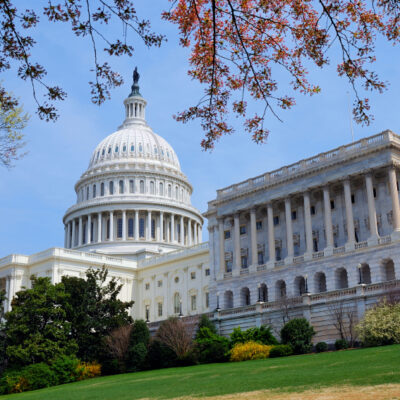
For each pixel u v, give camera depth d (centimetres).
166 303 11394
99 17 1553
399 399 2262
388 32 1631
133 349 7006
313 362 4384
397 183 7419
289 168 8350
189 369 5722
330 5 1628
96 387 5012
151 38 1606
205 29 1739
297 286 7850
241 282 8475
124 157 15588
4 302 11100
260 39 1725
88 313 7781
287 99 1786
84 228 14900
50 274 10912
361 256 7156
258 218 8825
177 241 14988
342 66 1700
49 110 1834
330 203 7906
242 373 4291
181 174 16062
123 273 11888
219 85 1809
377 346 5219
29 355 6800
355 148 7600
